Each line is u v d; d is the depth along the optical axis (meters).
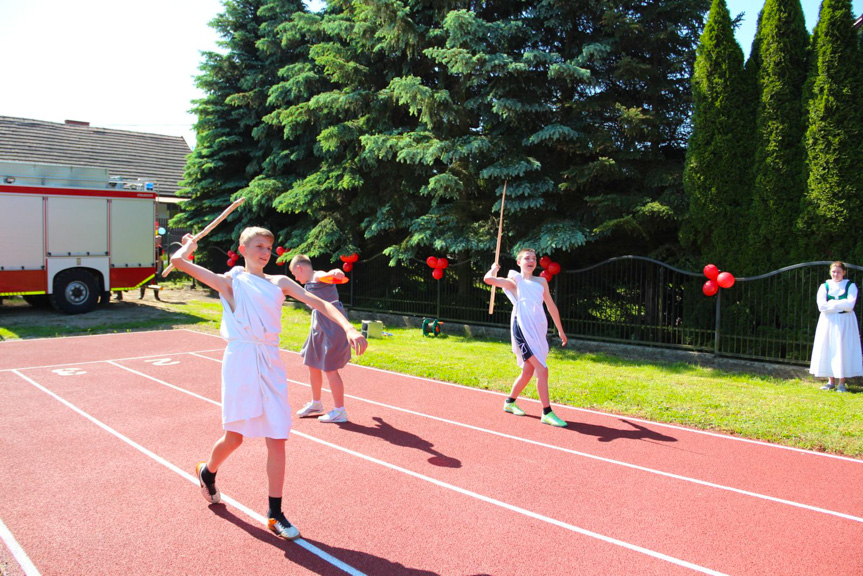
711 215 10.58
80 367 9.84
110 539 4.07
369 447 6.07
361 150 15.42
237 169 21.62
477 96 12.85
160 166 28.36
